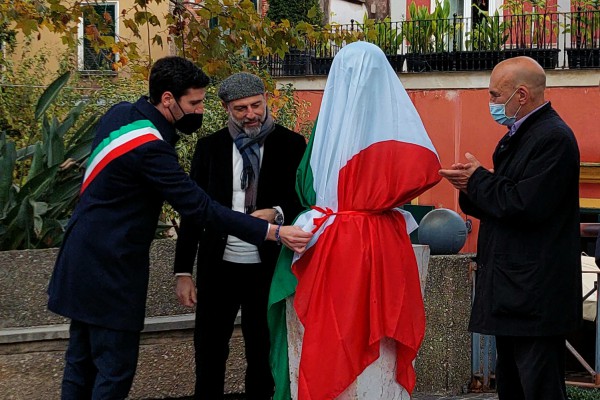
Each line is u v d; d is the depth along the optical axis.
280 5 20.45
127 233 4.68
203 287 5.57
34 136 10.33
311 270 4.91
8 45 15.35
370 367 4.91
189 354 6.38
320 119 5.02
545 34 19.69
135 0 9.64
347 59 4.93
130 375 4.79
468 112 20.33
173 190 4.69
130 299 4.71
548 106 5.09
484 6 21.48
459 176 5.09
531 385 5.03
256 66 11.68
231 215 4.83
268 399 5.76
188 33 9.39
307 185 5.09
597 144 19.67
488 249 5.12
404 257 4.98
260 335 5.64
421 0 22.92
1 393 5.94
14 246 6.76
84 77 14.82
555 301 4.98
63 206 7.03
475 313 5.16
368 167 4.88
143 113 4.79
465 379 7.39
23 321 6.21
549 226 4.98
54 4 9.33
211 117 11.34
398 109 4.93
